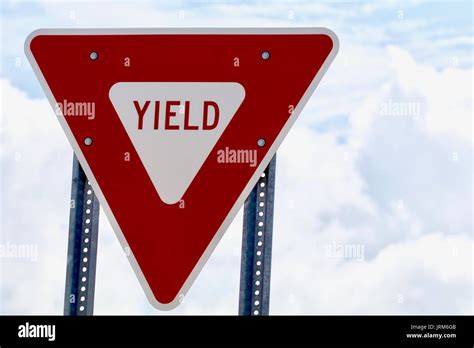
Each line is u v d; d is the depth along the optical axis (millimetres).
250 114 3109
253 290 3168
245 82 3119
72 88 3195
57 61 3213
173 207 3113
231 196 3096
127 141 3150
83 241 3266
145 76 3164
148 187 3129
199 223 3104
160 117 3143
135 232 3121
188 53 3150
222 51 3137
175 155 3125
